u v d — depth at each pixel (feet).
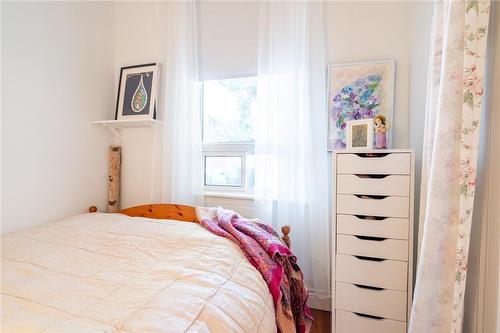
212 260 3.86
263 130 6.38
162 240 4.49
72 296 2.92
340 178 4.99
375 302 4.88
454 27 3.18
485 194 3.27
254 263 4.09
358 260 4.95
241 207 6.93
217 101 7.29
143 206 6.54
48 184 6.07
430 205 3.43
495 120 3.13
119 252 4.15
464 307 3.70
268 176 6.37
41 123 5.90
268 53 6.31
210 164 7.45
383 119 5.19
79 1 6.70
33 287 3.09
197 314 2.72
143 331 2.38
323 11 6.15
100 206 7.39
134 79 7.52
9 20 5.27
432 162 3.43
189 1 6.94
